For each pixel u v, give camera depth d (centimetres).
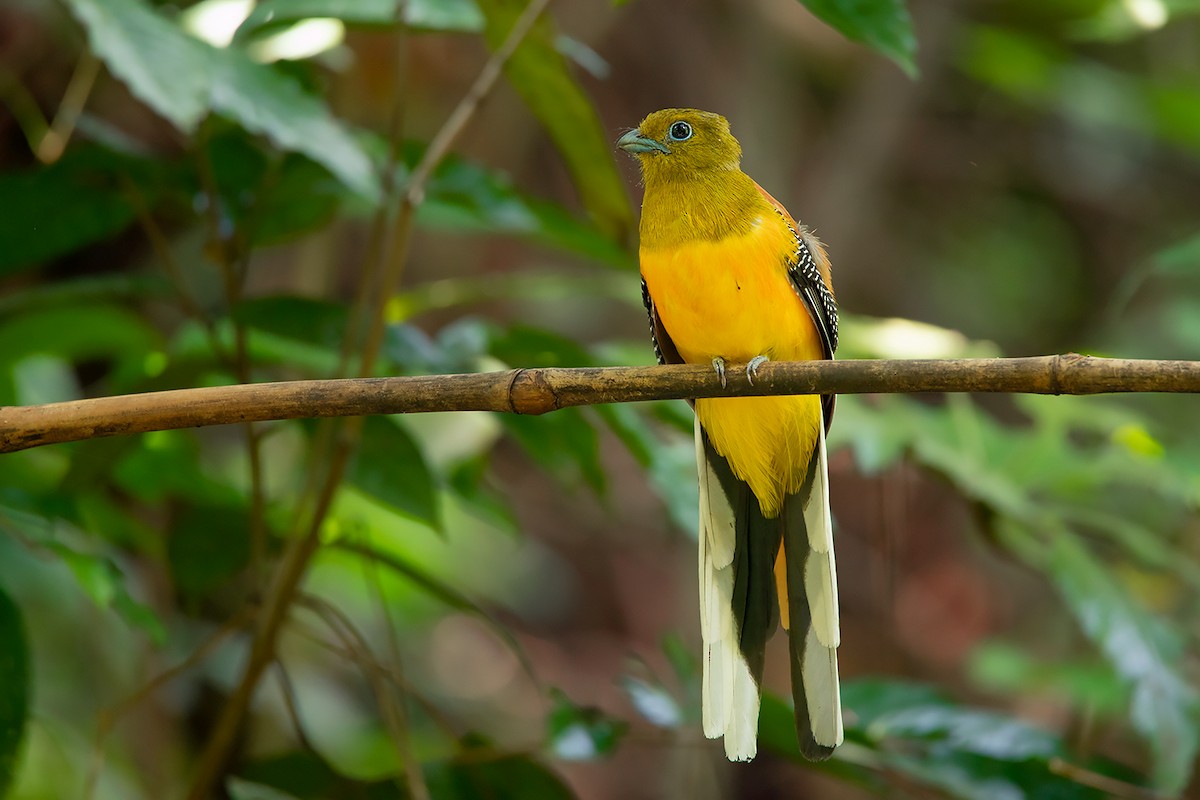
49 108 1195
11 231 881
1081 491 1127
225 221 898
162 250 879
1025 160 2050
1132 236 2045
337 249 1606
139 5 721
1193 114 1761
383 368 941
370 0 873
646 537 1795
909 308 1950
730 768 1557
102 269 1254
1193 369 539
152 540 1070
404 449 884
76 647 1193
